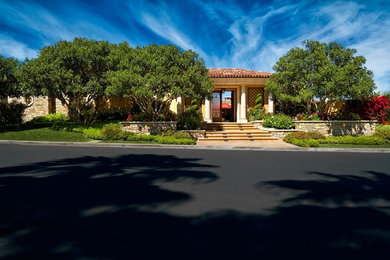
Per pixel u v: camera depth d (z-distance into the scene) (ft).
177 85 55.72
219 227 11.64
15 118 71.00
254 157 34.83
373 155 37.93
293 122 63.46
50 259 8.79
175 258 8.87
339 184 19.85
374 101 62.69
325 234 10.98
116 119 73.67
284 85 60.80
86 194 16.65
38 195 16.35
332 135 59.41
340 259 8.95
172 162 29.84
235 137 60.54
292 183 20.03
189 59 57.06
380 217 13.00
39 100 85.20
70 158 32.14
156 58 55.93
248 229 11.45
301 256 9.11
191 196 16.42
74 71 61.31
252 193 17.22
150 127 59.36
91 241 10.16
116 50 60.18
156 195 16.60
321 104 61.93
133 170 24.79
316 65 57.77
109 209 13.89
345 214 13.43
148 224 11.90
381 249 9.66
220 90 82.07
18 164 27.61
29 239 10.31
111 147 46.03
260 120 70.90
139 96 56.29
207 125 69.46
